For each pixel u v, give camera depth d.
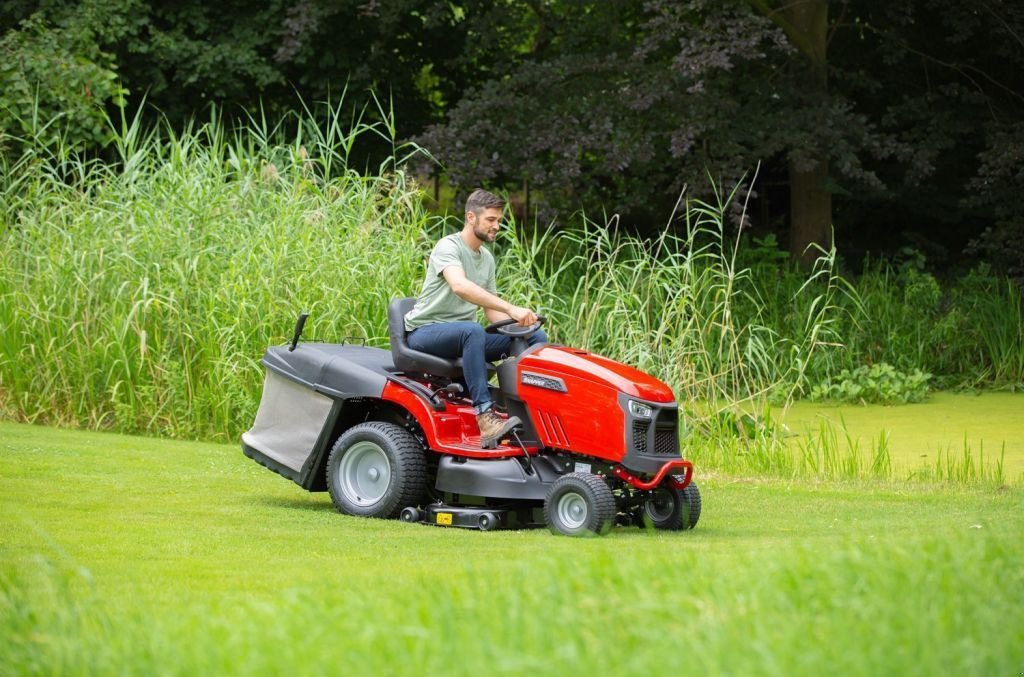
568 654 3.60
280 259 12.31
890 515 8.47
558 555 5.88
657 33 17.53
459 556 6.39
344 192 13.37
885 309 18.50
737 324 16.94
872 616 4.02
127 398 12.21
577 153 17.34
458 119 18.11
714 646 3.70
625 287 14.28
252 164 13.45
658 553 5.89
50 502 8.09
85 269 12.57
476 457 7.74
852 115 18.69
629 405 7.46
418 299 8.16
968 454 10.36
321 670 3.62
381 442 7.97
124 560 6.11
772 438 11.52
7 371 12.52
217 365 11.80
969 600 4.19
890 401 16.08
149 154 14.16
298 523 7.61
